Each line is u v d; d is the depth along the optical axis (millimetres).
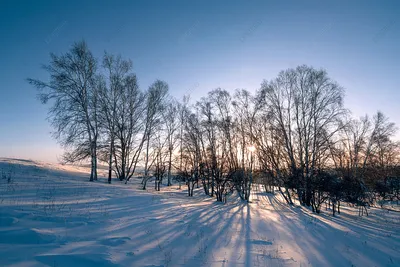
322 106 21094
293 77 22531
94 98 23000
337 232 10867
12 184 12297
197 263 5703
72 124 21750
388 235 11195
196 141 25891
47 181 14945
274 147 22656
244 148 23156
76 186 14352
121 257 5426
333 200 17000
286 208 18906
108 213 8984
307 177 19734
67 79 21250
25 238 5762
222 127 24172
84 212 8602
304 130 21531
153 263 5375
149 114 27453
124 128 26703
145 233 7391
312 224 12258
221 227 9500
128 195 14109
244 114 23469
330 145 20172
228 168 22844
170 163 29188
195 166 25344
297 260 6699
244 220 11633
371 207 22938
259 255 6719
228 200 22922
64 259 4980
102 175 32094
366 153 30062
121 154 28016
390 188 24891
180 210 12023
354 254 7941
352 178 18188
